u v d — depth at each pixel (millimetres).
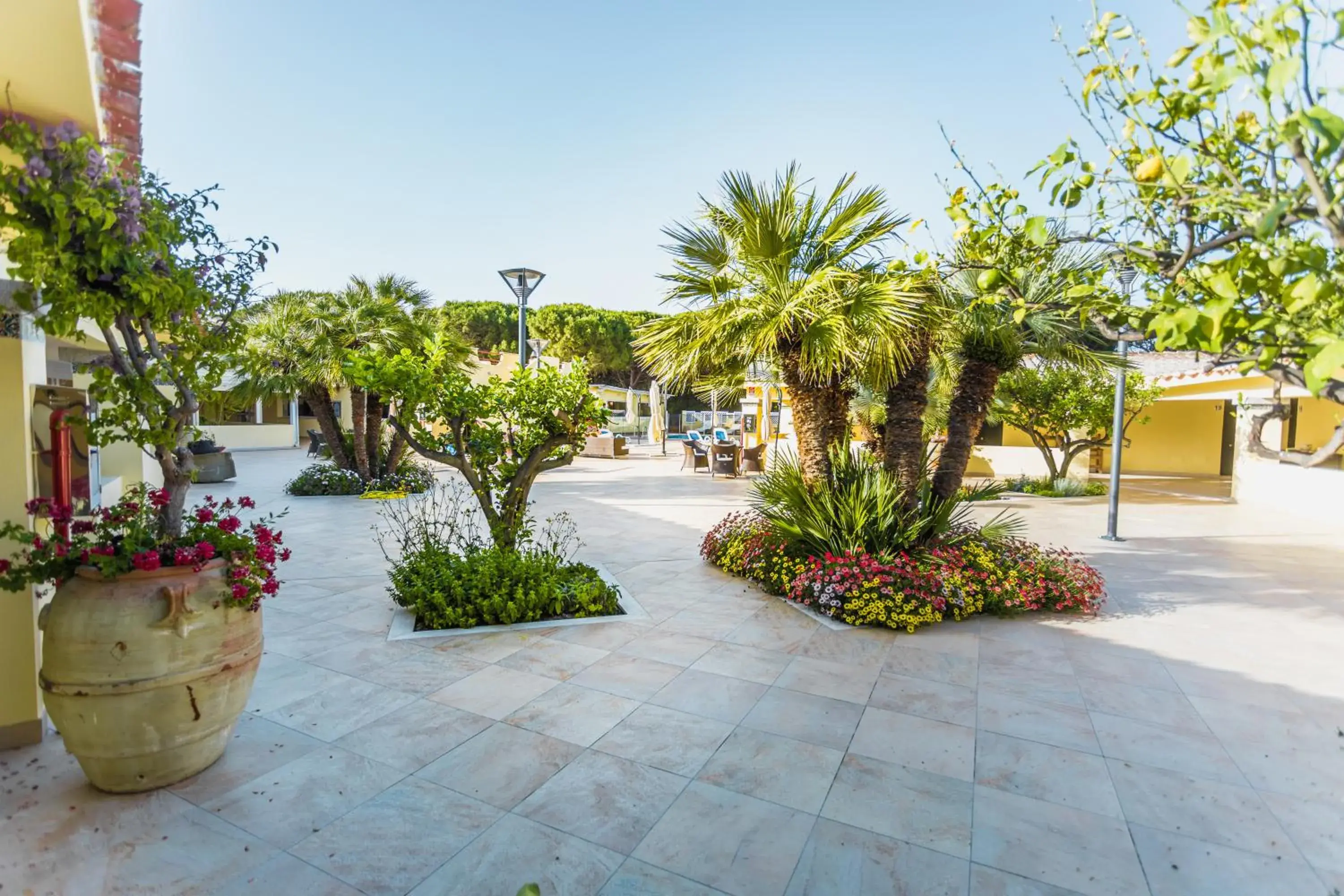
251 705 3760
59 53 2385
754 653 4621
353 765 3141
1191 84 1327
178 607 2791
